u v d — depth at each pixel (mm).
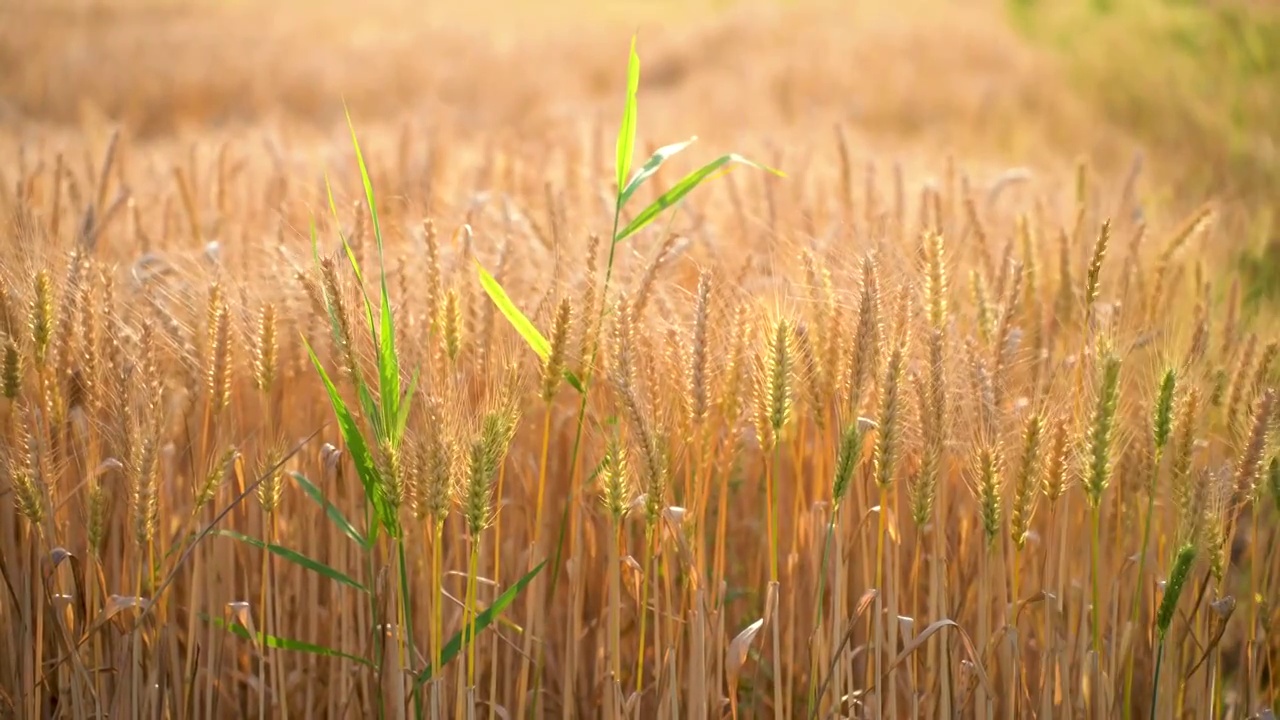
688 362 2592
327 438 2725
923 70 9133
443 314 2607
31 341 2586
